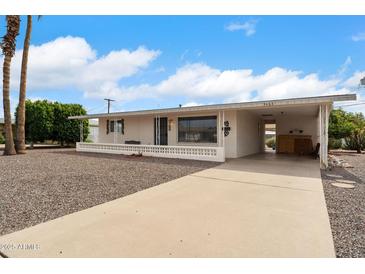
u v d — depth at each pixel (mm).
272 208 3832
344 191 4977
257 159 10945
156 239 2725
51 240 2705
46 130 19219
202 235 2826
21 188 5137
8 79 12523
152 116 14680
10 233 2889
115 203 4125
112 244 2609
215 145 12250
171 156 11359
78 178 6246
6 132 12648
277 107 9969
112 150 13742
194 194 4703
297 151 14547
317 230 2975
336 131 17859
